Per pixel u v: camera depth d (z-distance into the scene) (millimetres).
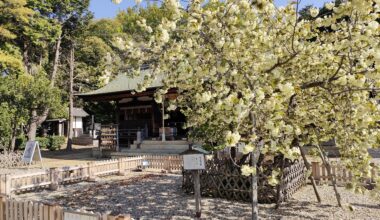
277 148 4656
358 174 4996
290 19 5172
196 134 7785
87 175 12023
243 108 4270
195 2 4656
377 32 4664
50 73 32500
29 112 20859
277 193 7285
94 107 35344
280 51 5062
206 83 5477
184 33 5059
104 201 8578
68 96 33344
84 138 34594
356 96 5148
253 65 4938
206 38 4848
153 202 8258
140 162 14523
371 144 5188
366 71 4664
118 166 13398
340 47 4734
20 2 24109
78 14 31000
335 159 11914
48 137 28516
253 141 4590
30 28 26281
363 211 6965
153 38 4863
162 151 17422
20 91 19797
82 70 35031
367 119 4934
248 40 5105
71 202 8617
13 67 24141
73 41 32344
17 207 5711
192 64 4875
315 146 7234
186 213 7203
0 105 19359
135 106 21141
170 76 5484
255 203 5254
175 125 20344
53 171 10773
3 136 18859
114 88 19406
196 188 6945
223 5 4902
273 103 4332
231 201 8125
